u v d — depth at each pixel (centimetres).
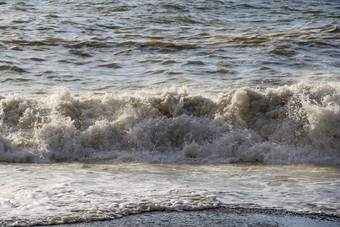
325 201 939
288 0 5766
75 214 857
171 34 3778
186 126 1483
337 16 4797
